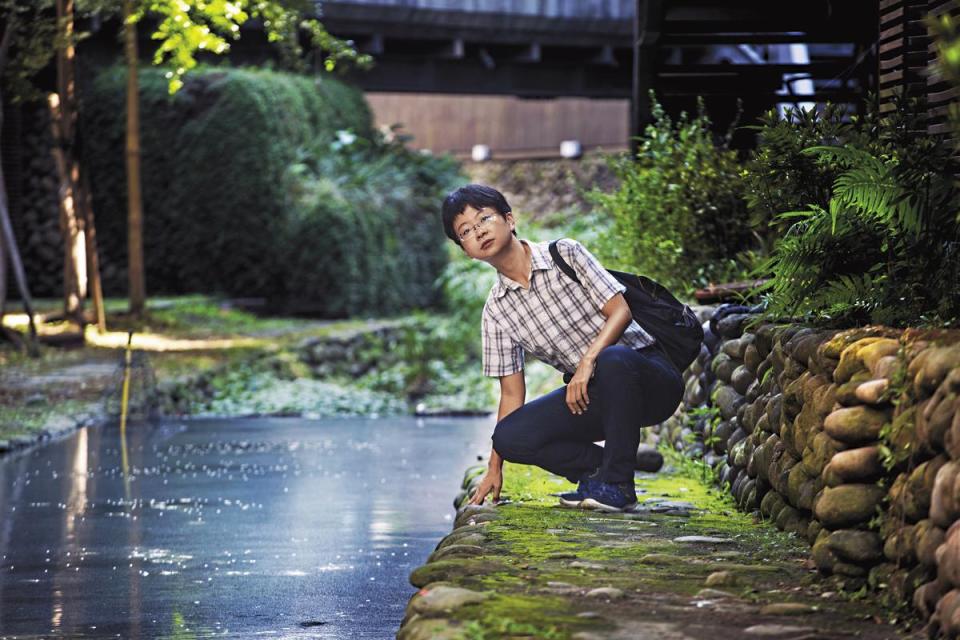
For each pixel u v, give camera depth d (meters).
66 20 18.41
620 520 5.59
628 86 35.25
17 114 29.42
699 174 10.10
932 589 3.56
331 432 15.06
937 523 3.57
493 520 5.61
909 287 5.05
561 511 5.88
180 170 31.95
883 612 3.81
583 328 5.96
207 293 32.22
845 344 4.61
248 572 6.55
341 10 30.47
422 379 24.23
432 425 16.38
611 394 5.80
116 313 25.78
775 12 12.84
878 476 4.17
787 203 6.16
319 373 24.03
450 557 4.74
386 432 15.15
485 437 14.53
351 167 34.66
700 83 13.20
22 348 19.80
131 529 7.95
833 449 4.45
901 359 4.05
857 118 6.29
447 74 33.78
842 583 4.12
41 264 30.31
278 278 32.19
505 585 4.19
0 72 18.30
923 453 3.82
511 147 43.59
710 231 10.06
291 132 32.88
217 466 11.38
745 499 5.89
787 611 3.79
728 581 4.20
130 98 24.86
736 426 6.53
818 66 13.02
